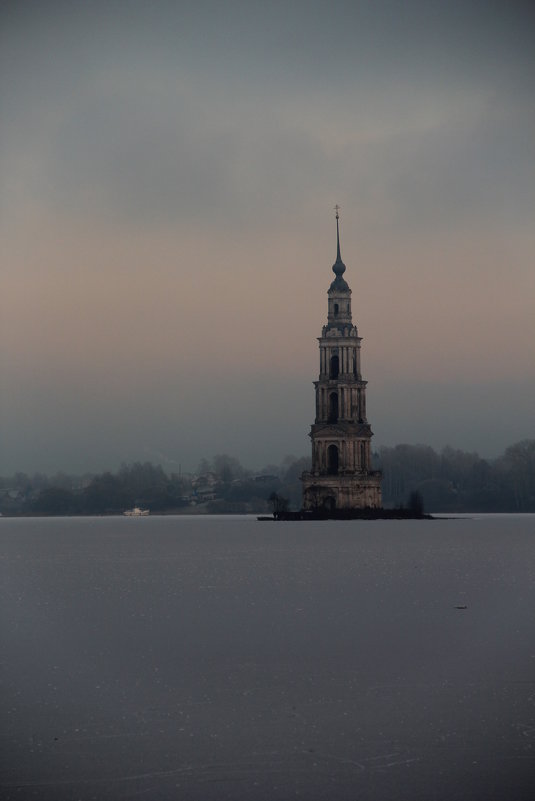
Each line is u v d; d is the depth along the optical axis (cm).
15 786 5616
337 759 5947
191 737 6322
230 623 10250
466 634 9400
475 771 5756
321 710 6812
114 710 6894
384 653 8494
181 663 8212
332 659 8269
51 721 6662
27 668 8125
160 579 15562
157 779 5697
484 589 13462
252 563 18775
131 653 8662
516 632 9506
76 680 7700
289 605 11725
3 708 6962
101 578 15912
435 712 6738
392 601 12062
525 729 6388
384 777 5694
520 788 5541
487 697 7062
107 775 5756
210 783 5644
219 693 7256
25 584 14938
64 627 10169
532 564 17912
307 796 5475
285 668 7962
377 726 6475
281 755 6016
